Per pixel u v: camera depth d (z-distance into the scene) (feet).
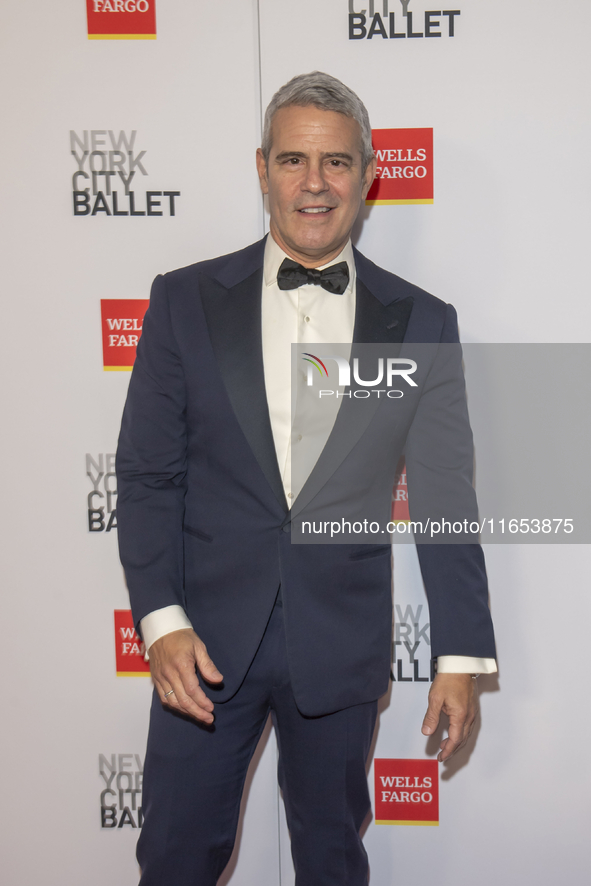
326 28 4.63
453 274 4.83
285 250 4.06
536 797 5.26
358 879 4.21
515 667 5.17
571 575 5.07
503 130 4.68
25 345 4.96
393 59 4.66
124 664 5.20
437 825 5.33
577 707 5.17
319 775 4.00
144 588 3.75
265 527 3.76
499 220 4.77
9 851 5.37
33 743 5.29
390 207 4.80
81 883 5.35
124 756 5.28
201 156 4.76
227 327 3.79
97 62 4.71
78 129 4.76
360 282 4.08
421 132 4.71
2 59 4.71
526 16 4.59
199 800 3.92
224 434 3.75
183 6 4.64
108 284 4.89
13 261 4.89
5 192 4.83
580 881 5.29
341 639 3.86
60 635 5.20
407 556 5.13
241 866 5.36
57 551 5.13
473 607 4.00
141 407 3.86
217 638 3.86
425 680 5.20
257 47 4.66
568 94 4.63
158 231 4.84
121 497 3.88
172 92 4.72
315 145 3.67
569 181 4.70
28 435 5.04
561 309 4.82
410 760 5.28
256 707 4.01
